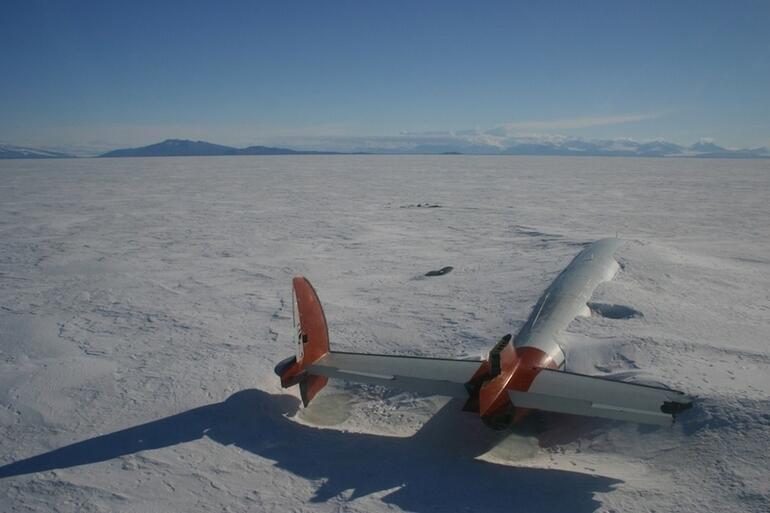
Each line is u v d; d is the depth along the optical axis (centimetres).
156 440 862
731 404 820
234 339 1330
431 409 991
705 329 1215
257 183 7656
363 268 2192
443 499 702
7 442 854
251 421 931
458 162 18075
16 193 5866
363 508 685
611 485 720
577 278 1492
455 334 1295
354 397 1059
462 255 2422
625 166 14812
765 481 666
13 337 1358
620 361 1058
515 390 806
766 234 3045
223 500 708
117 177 8931
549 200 5222
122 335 1366
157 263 2331
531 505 683
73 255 2511
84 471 777
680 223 3525
